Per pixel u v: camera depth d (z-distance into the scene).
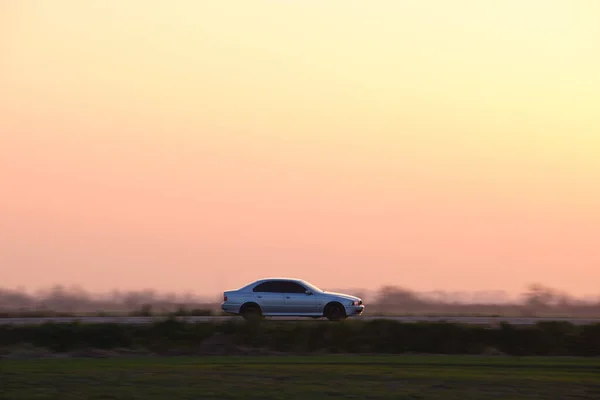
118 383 35.97
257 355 53.66
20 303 135.88
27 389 34.31
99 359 48.97
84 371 40.12
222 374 39.25
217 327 58.41
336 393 33.97
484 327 60.03
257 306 67.94
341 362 46.53
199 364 44.66
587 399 33.53
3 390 34.00
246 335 57.19
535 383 37.25
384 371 41.09
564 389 35.72
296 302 68.12
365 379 38.06
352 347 56.72
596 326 58.12
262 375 39.03
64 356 52.25
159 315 85.62
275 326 59.59
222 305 68.31
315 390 34.59
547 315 112.69
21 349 53.66
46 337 55.59
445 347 56.69
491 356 53.38
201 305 124.06
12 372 39.53
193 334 57.34
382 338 57.22
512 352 57.22
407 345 56.81
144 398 32.44
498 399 33.09
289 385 35.84
